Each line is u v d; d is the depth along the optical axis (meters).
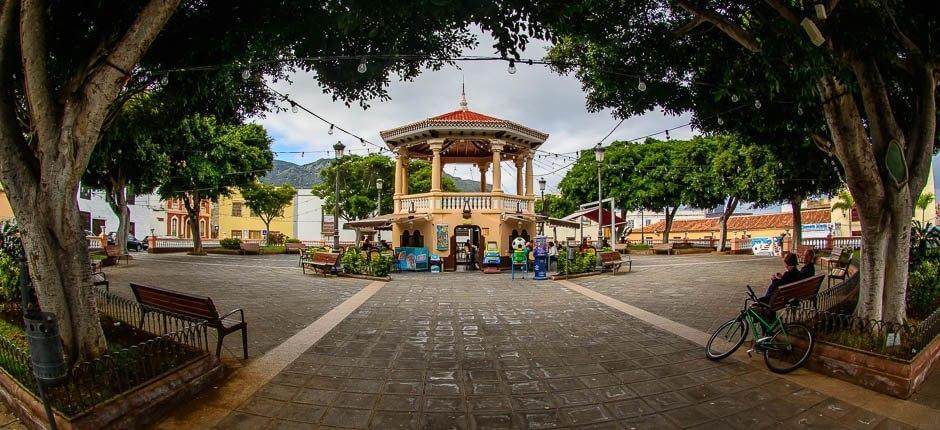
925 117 6.21
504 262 19.39
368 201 38.84
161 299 5.96
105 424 3.78
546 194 41.91
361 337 7.15
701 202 30.45
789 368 5.54
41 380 3.52
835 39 5.71
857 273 9.38
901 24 6.39
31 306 6.33
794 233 24.16
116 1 5.29
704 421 4.29
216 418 4.28
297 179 99.19
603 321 8.38
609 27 6.98
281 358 5.99
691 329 7.73
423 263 18.92
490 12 5.08
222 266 19.36
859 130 5.79
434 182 20.69
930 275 7.85
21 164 4.54
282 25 6.22
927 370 5.41
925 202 24.47
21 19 4.29
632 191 31.55
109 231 36.94
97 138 4.76
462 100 23.92
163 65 6.77
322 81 7.39
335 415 4.37
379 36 6.39
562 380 5.30
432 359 6.05
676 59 7.77
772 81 5.61
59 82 6.47
